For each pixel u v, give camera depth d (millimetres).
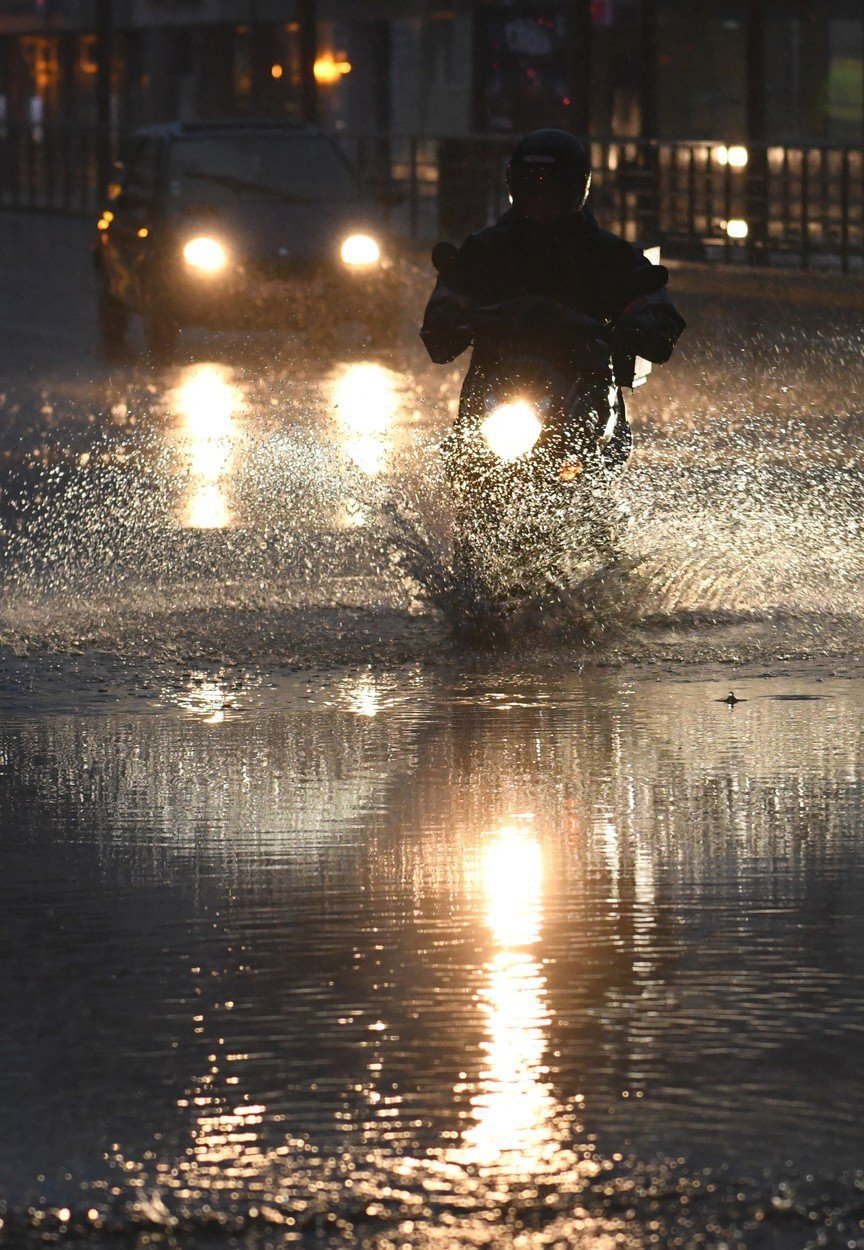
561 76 83125
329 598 27000
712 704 21078
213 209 62812
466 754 18891
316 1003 12141
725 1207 9336
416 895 14375
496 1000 12172
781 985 12414
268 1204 9414
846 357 57781
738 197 71125
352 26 114688
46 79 131250
